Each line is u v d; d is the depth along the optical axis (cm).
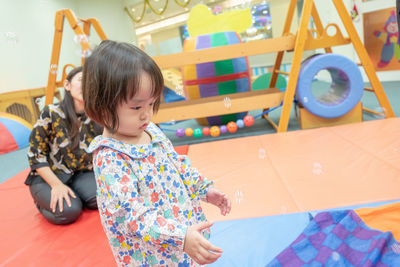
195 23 318
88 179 150
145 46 708
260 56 627
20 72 473
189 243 49
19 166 262
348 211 106
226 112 256
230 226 116
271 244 102
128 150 57
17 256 115
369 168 152
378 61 454
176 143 280
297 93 247
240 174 168
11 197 180
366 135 206
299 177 153
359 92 240
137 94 50
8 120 342
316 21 281
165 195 60
